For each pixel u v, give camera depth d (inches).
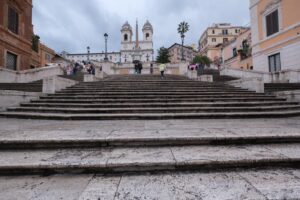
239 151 132.5
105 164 112.8
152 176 108.5
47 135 154.9
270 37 732.7
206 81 558.6
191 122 232.5
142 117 263.1
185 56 3166.8
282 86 466.3
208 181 102.0
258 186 96.1
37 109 302.0
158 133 162.6
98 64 1060.5
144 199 86.3
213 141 148.0
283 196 87.2
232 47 1508.4
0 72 504.1
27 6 762.2
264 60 766.5
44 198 87.0
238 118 266.7
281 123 218.1
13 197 87.8
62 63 1349.7
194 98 349.1
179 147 143.2
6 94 317.4
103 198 87.0
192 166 115.0
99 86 459.2
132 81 521.0
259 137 149.3
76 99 346.3
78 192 92.0
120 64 1234.0
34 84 458.0
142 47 3282.5
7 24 639.8
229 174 109.8
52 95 378.3
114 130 178.7
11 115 284.4
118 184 99.6
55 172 112.3
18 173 111.3
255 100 348.5
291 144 148.6
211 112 289.6
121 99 340.2
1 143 139.0
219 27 2437.3
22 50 721.6
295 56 631.8
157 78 654.5
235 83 486.0
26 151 135.8
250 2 856.3
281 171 113.0
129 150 137.1
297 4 626.2
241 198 86.1
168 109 290.7
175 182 101.4
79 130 179.2
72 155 126.7
